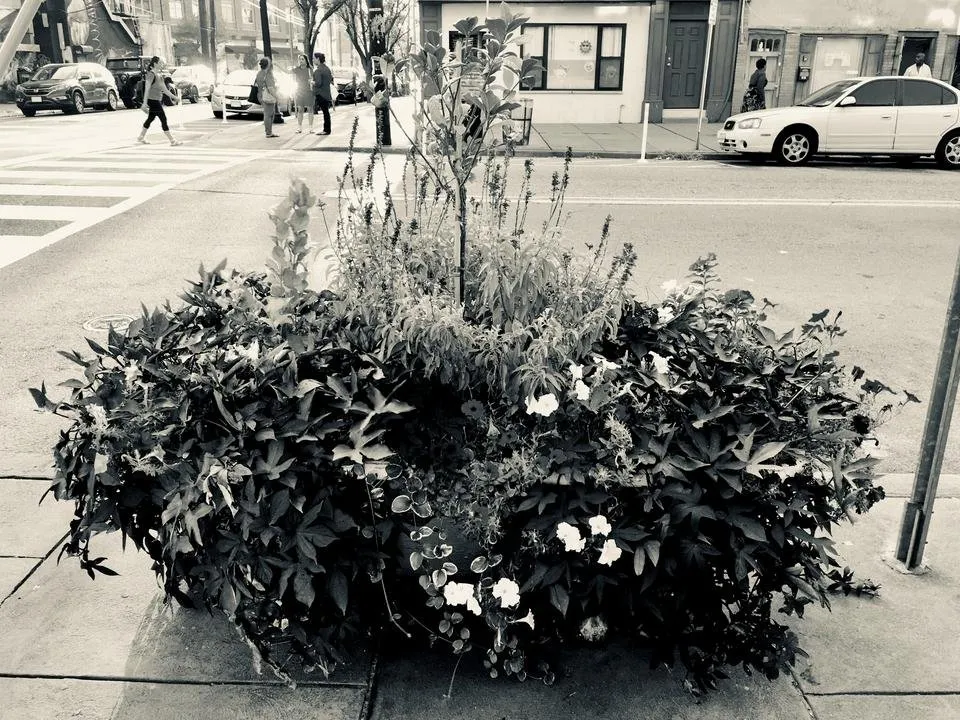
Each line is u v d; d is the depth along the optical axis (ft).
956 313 9.70
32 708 8.24
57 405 8.11
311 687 8.57
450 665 8.89
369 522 8.29
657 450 7.95
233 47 214.48
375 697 8.46
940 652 9.27
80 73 92.07
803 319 21.02
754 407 8.61
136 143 58.54
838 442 8.27
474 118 9.16
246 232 29.48
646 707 8.41
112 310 20.89
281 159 49.42
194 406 8.05
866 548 11.19
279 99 80.33
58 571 10.37
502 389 8.35
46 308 20.95
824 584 10.36
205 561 8.16
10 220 30.73
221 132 68.69
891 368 17.95
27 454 13.43
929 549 11.18
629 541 7.88
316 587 8.25
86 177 40.57
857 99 48.75
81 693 8.45
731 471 7.92
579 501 7.88
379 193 30.94
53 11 113.70
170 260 25.64
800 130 48.91
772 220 32.60
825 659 9.14
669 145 58.08
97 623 9.45
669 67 76.43
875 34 72.84
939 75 74.23
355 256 9.84
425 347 8.25
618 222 31.60
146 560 10.65
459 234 9.21
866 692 8.68
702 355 9.45
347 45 222.48
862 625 9.68
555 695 8.53
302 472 7.81
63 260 25.48
